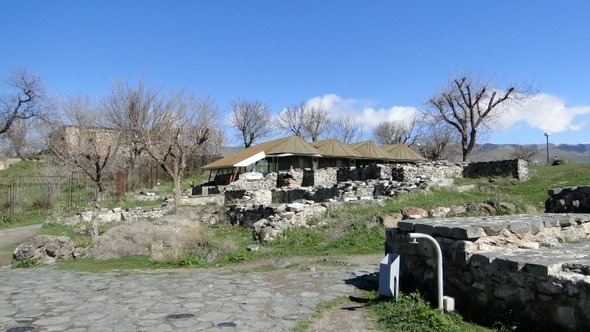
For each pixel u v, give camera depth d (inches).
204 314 224.7
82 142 743.7
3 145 1930.4
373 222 498.9
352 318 217.2
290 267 359.9
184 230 522.9
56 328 204.5
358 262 367.9
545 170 1058.7
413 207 530.0
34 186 1013.8
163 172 1644.9
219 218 722.2
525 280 183.5
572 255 202.4
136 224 509.4
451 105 1711.4
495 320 191.9
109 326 206.8
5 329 203.5
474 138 1697.8
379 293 246.2
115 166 1213.1
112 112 1267.2
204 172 1870.1
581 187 384.5
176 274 343.6
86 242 497.7
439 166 1018.7
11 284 313.7
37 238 447.5
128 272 360.5
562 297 168.1
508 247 232.8
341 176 1164.5
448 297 216.5
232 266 380.2
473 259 211.3
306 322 211.0
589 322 157.5
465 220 272.7
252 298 256.5
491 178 909.2
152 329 201.3
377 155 1562.5
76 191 1065.5
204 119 1222.3
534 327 177.3
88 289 291.0
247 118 2529.5
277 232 505.0
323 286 282.2
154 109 1279.5
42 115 1542.8
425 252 245.9
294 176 1206.9
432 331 189.0
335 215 543.2
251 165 1373.0
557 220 269.4
